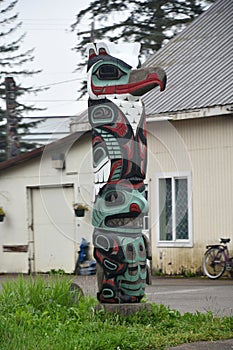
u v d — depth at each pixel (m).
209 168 21.92
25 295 12.29
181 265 22.41
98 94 11.61
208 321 11.67
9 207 25.88
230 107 21.03
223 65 23.88
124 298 11.47
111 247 11.41
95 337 10.12
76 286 12.77
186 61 25.19
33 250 25.44
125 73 11.55
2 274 25.77
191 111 21.69
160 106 22.53
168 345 10.17
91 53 11.77
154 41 37.00
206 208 21.97
